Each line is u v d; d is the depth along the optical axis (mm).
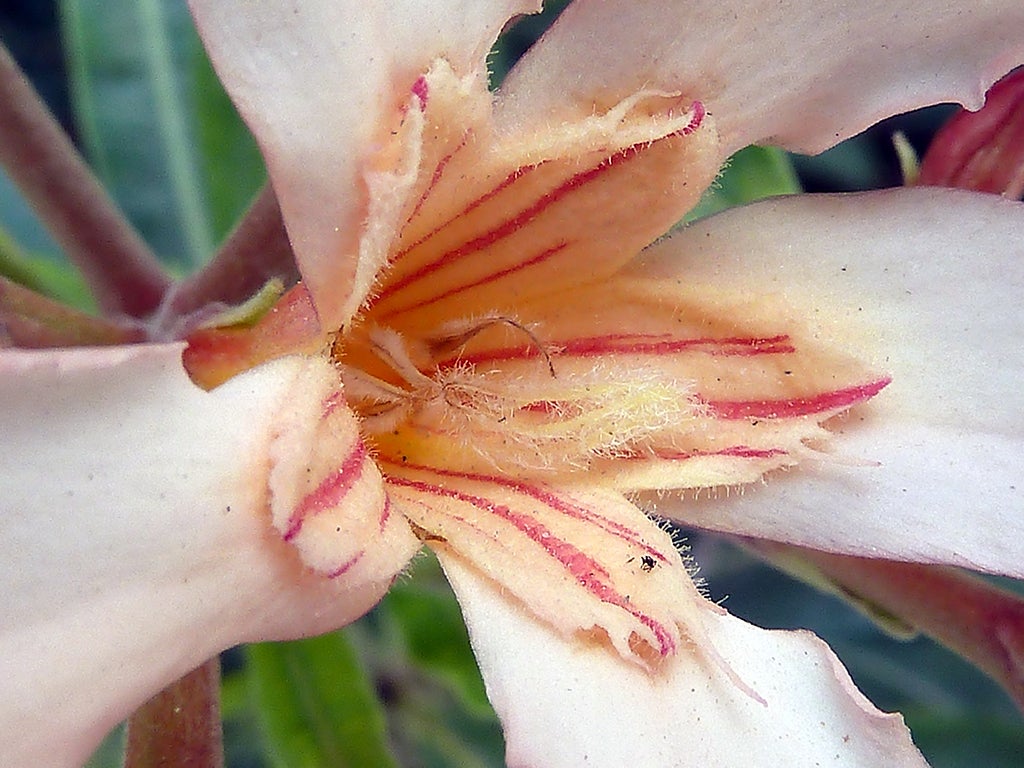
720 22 50
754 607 119
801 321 55
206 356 46
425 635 92
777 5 49
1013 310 54
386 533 45
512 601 47
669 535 52
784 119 53
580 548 49
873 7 50
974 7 50
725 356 55
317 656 79
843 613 117
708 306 55
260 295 47
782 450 54
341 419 45
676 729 46
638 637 48
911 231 55
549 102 50
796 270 56
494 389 55
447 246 54
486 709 91
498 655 46
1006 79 62
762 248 56
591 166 51
